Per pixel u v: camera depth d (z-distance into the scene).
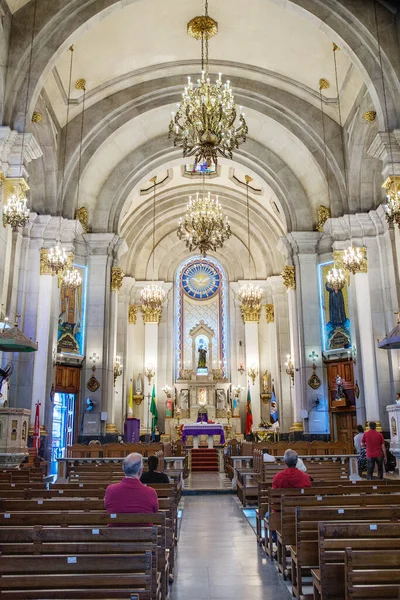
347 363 20.44
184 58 19.22
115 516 4.84
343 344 20.64
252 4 16.19
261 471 11.30
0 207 13.24
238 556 7.21
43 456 17.31
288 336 27.91
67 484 7.98
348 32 15.13
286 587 5.76
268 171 22.39
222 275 31.39
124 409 26.45
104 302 21.09
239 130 13.15
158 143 22.23
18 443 12.22
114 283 21.89
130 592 3.58
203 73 13.16
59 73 17.66
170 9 16.39
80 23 14.77
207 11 16.47
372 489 6.97
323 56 17.72
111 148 21.19
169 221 30.38
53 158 19.12
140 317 29.78
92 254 21.48
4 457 11.92
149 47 18.20
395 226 16.27
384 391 17.69
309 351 21.08
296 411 21.64
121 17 16.41
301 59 18.36
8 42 14.38
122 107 20.16
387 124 14.52
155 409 27.19
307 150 20.27
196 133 12.83
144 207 28.69
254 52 18.67
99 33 16.81
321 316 21.52
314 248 21.88
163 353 29.64
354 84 18.00
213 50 18.70
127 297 27.91
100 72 18.70
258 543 8.02
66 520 4.89
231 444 20.67
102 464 12.95
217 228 16.88
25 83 14.35
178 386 29.33
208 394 28.64
